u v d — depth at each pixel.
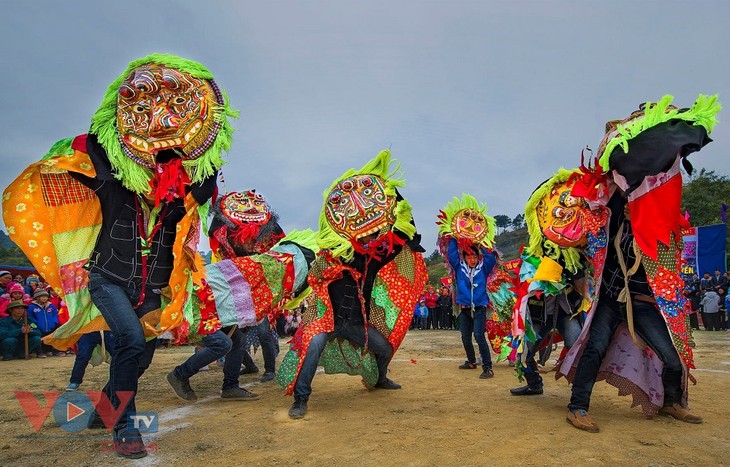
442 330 22.11
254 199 6.79
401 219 5.22
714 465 3.03
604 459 3.14
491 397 5.32
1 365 9.96
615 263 4.18
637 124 3.73
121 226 3.70
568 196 4.77
